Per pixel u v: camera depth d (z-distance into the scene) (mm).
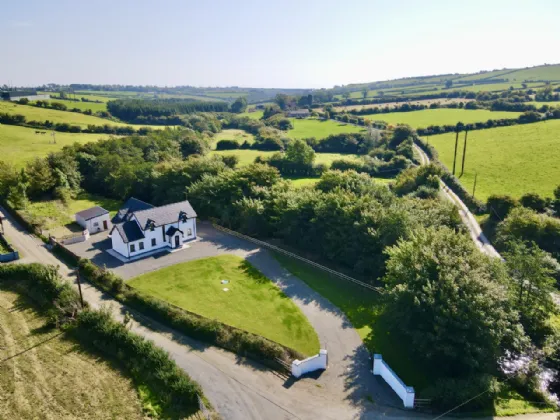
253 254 64812
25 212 78312
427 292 38250
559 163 100000
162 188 86625
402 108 197000
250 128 188500
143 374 37344
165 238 67500
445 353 35781
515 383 38031
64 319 45344
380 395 35594
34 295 50406
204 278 56469
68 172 96312
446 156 117438
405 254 44312
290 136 153500
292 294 52531
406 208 60156
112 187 94688
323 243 62125
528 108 159125
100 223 75125
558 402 36000
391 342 42719
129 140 121438
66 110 185625
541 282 45531
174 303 49656
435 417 33156
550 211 76250
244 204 72125
